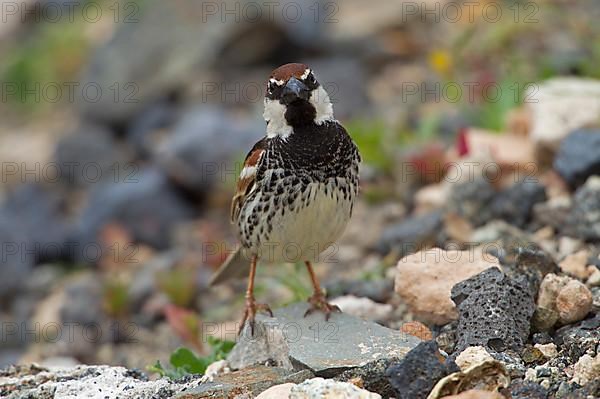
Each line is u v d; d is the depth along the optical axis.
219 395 7.29
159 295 12.83
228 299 12.41
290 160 8.20
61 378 8.42
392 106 16.58
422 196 12.29
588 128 11.84
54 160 18.33
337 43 19.30
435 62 14.59
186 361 8.76
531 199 11.10
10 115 22.30
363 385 6.93
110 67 19.70
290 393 6.48
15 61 23.47
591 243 10.26
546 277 8.21
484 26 16.36
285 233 8.45
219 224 14.94
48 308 13.95
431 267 8.66
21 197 16.55
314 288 8.76
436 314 8.54
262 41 19.47
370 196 13.12
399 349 7.71
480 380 6.55
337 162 8.23
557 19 16.39
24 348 13.17
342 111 16.81
